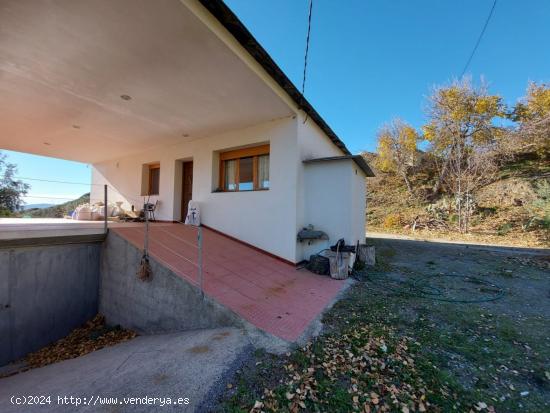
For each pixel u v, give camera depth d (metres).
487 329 3.00
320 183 5.99
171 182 8.13
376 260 6.98
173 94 4.73
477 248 8.66
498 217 11.31
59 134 7.09
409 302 3.89
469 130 13.70
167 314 3.89
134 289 4.47
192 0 2.78
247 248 6.07
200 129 6.66
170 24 2.96
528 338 2.79
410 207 15.20
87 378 2.37
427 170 17.23
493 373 2.16
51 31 3.06
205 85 4.39
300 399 1.83
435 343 2.65
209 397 1.84
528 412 1.72
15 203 7.76
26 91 4.62
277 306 3.48
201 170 7.36
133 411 1.74
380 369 2.19
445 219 12.77
